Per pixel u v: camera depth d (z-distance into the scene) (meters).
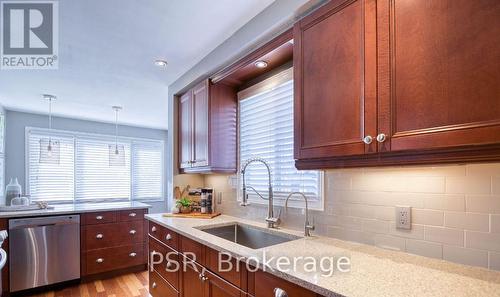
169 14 1.82
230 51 2.13
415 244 1.33
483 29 0.88
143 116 4.98
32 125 4.67
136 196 5.88
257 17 1.86
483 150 0.89
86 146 5.28
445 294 0.90
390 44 1.11
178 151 3.08
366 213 1.53
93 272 3.32
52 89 3.33
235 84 2.58
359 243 1.54
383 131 1.11
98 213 3.39
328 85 1.33
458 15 0.94
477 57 0.89
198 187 3.16
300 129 1.46
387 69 1.11
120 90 3.40
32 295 2.96
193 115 2.73
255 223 2.21
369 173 1.52
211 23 1.95
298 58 1.49
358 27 1.22
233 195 2.63
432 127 0.98
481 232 1.14
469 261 1.17
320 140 1.36
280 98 2.16
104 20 1.87
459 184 1.21
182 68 2.74
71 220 3.21
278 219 2.01
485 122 0.87
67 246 3.17
